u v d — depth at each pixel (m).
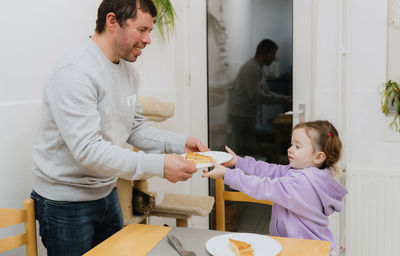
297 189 1.46
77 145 1.26
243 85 2.74
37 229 1.72
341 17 2.39
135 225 1.36
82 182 1.41
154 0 2.25
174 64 2.71
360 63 2.40
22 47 1.58
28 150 1.63
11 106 1.54
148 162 1.28
